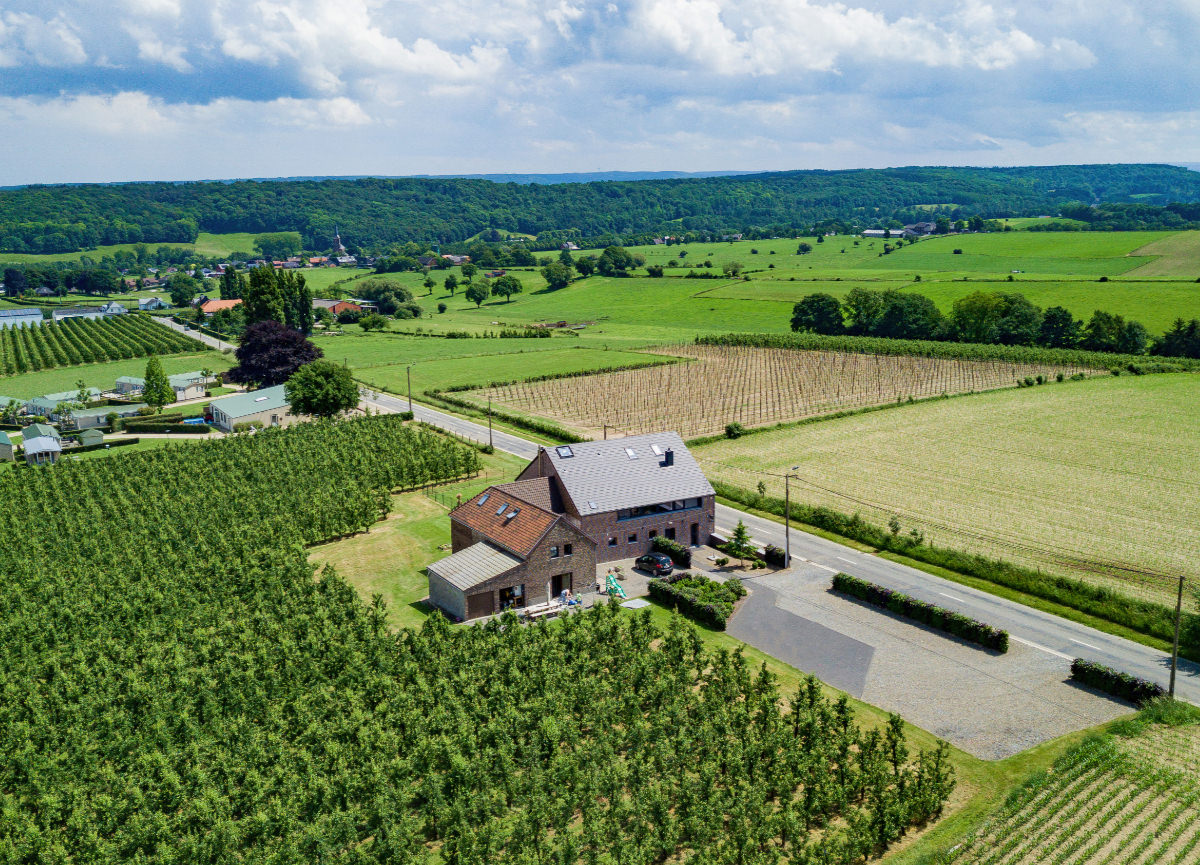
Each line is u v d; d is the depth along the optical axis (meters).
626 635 56.31
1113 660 54.91
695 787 39.84
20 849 37.69
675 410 132.25
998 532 77.00
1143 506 83.25
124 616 61.97
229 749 44.94
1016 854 37.44
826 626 60.72
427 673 52.19
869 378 155.12
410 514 88.00
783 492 90.38
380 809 37.97
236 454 105.25
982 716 48.66
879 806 38.78
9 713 48.66
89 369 194.12
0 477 101.12
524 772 42.78
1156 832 38.41
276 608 61.69
